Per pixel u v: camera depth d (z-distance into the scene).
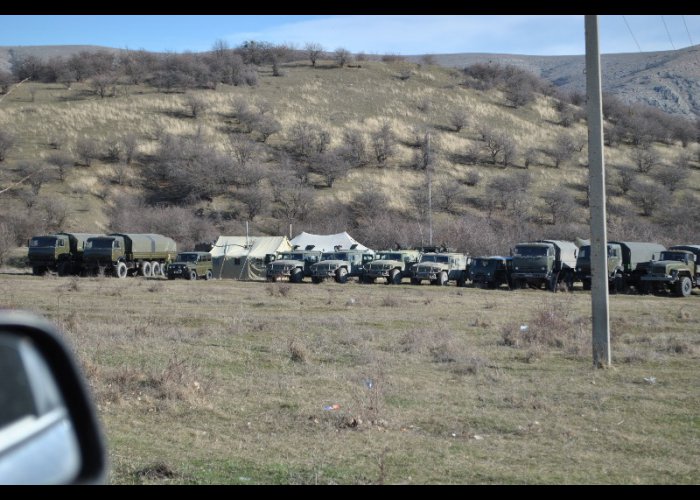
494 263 56.16
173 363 16.27
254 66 162.88
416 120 138.88
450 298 44.28
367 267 59.44
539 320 24.78
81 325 25.09
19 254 71.44
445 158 120.69
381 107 143.75
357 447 11.62
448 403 14.75
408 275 59.97
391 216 95.31
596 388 16.36
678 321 31.70
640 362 19.95
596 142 19.33
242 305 37.88
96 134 113.12
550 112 156.00
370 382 16.39
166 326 26.92
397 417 13.52
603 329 19.12
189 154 103.69
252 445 11.69
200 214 93.00
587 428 12.95
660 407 14.53
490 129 131.75
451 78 168.62
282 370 18.22
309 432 12.54
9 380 3.96
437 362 19.83
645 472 10.49
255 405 14.41
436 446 11.71
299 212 95.06
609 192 107.50
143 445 11.46
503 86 167.00
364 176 109.56
